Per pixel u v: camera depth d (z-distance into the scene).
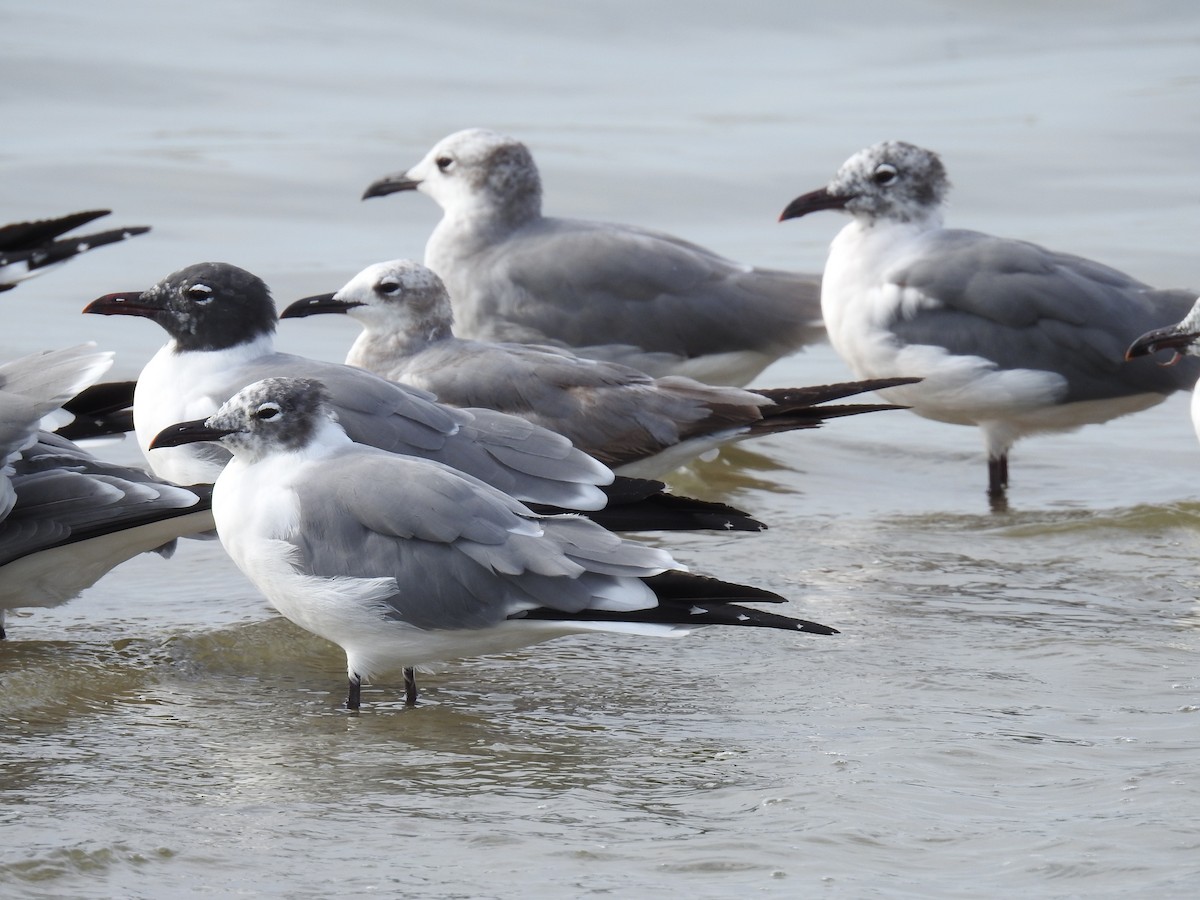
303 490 10.09
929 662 10.81
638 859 7.94
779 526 14.21
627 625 9.56
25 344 18.47
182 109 29.36
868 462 16.44
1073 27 37.66
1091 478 15.95
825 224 24.91
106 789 8.80
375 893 7.58
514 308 16.81
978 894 7.52
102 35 32.19
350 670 10.26
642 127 29.53
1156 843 8.00
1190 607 11.99
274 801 8.67
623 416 13.36
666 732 9.75
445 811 8.56
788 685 10.49
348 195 25.19
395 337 14.18
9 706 10.11
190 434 10.28
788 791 8.73
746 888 7.61
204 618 11.95
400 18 35.22
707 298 16.67
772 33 36.69
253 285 12.79
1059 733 9.52
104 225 23.20
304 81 31.33
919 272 15.70
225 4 34.94
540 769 9.18
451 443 11.91
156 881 7.68
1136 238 23.47
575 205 25.20
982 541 13.70
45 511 10.96
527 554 9.73
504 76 32.72
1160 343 14.56
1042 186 26.42
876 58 35.41
